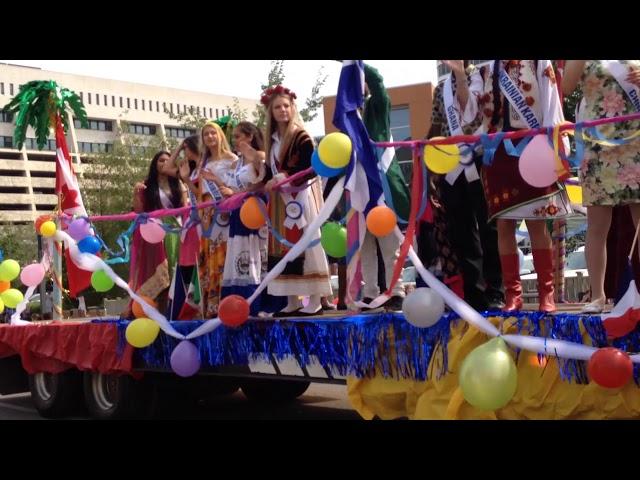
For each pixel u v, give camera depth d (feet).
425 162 13.37
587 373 11.25
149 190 24.16
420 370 13.17
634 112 11.94
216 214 19.69
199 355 17.76
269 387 24.77
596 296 12.77
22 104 28.02
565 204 14.26
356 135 13.98
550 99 13.55
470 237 15.78
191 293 21.12
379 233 13.48
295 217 17.19
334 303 24.57
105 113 233.35
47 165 272.92
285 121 17.49
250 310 18.03
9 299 26.61
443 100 15.90
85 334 22.47
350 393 14.23
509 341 11.87
